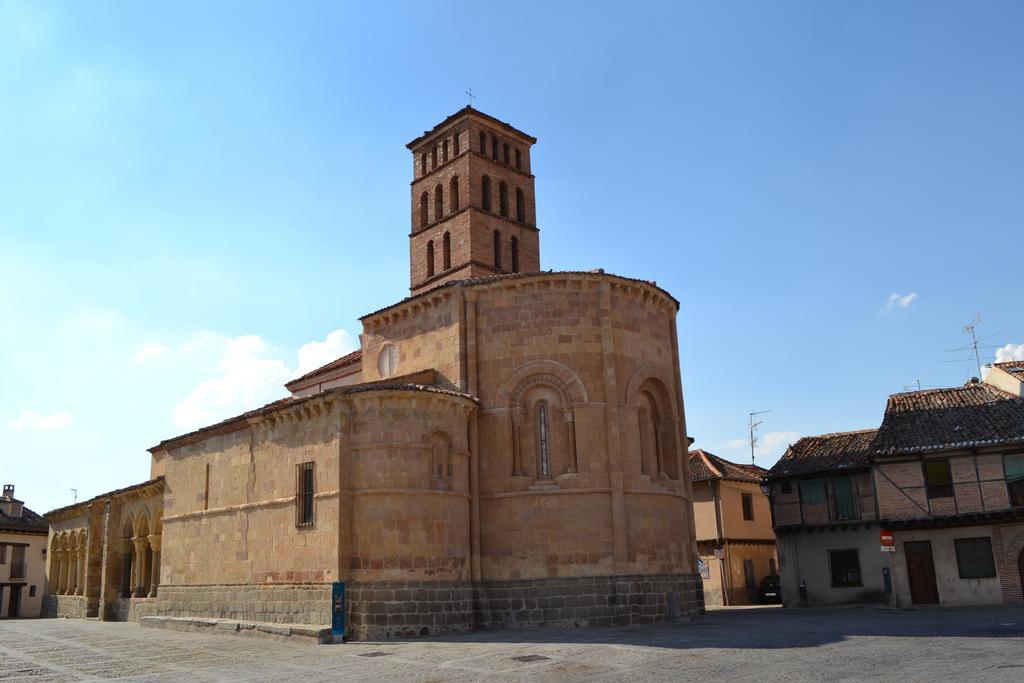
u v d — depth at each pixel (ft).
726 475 168.96
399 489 91.61
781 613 118.62
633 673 58.39
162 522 132.46
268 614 101.19
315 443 98.07
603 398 102.47
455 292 107.34
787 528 143.84
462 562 95.55
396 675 61.21
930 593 124.67
